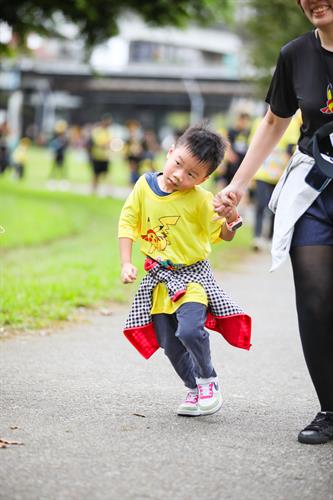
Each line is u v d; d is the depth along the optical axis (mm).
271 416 5871
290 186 5379
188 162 5465
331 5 5086
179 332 5461
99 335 8578
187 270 5652
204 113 92875
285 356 7969
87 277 11633
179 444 5113
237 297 11469
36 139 83188
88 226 21125
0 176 43844
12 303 9383
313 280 5250
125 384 6633
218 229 5637
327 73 5258
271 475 4617
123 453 4891
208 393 5672
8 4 27000
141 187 5699
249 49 29188
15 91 79188
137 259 13742
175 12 27172
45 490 4250
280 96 5500
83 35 27844
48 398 6109
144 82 94000
